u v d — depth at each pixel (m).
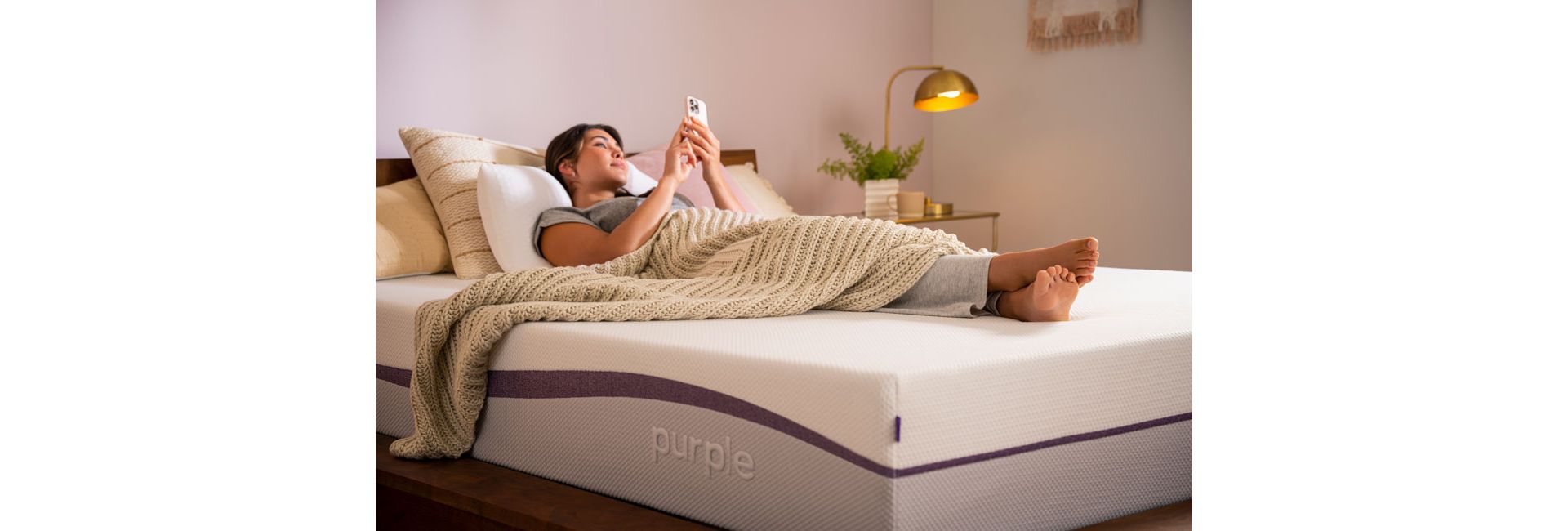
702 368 1.52
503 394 1.88
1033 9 4.66
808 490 1.39
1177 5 4.25
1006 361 1.39
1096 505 1.50
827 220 2.09
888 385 1.28
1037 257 1.75
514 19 3.41
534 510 1.63
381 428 2.20
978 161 4.93
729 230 2.23
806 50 4.37
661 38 3.84
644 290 1.96
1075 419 1.46
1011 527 1.41
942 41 4.98
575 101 3.60
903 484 1.29
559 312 1.82
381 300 2.22
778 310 1.86
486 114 3.35
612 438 1.68
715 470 1.52
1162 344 1.56
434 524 1.78
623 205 2.64
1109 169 4.51
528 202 2.64
